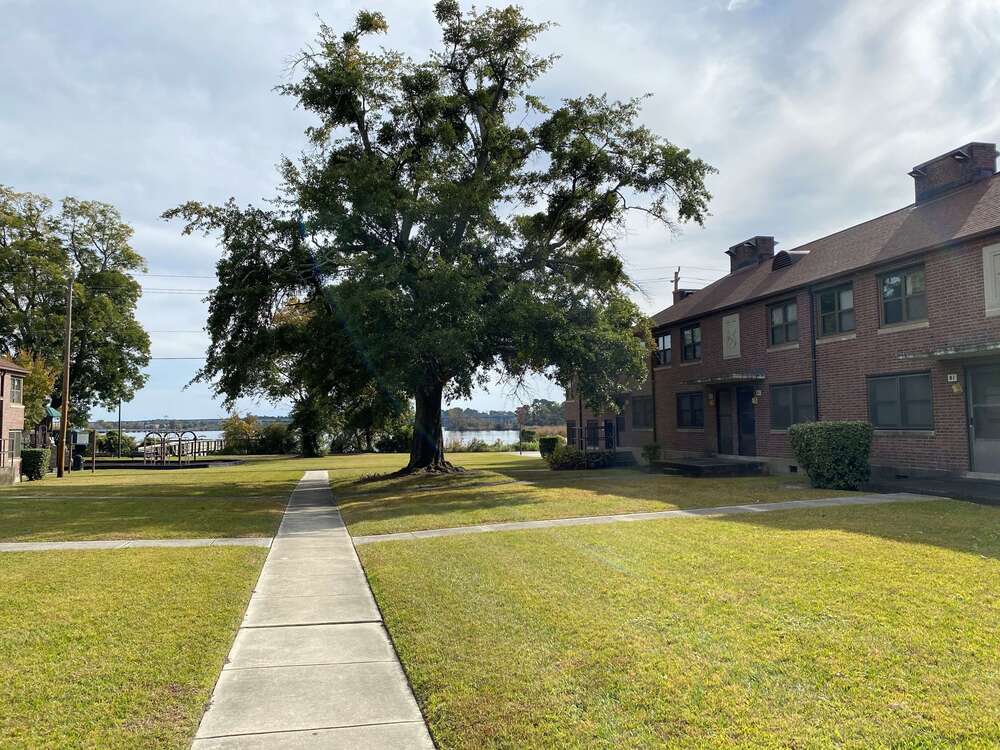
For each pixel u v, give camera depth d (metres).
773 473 21.28
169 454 46.19
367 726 4.02
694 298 28.91
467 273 17.42
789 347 21.02
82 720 4.04
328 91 19.83
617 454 27.23
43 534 11.38
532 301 17.39
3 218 40.53
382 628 6.02
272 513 14.50
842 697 4.11
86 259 45.47
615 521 11.44
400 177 20.48
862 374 18.23
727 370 24.17
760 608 5.95
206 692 4.50
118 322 46.03
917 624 5.38
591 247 21.00
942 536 9.02
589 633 5.42
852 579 6.82
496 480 20.52
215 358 21.30
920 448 16.48
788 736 3.65
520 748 3.64
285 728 3.99
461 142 21.14
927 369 16.28
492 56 20.89
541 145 20.61
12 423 30.19
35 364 37.03
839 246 20.84
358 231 18.59
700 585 6.79
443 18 20.61
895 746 3.51
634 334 22.47
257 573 8.27
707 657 4.83
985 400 15.03
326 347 18.73
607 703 4.15
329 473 30.23
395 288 16.80
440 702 4.25
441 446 24.17
